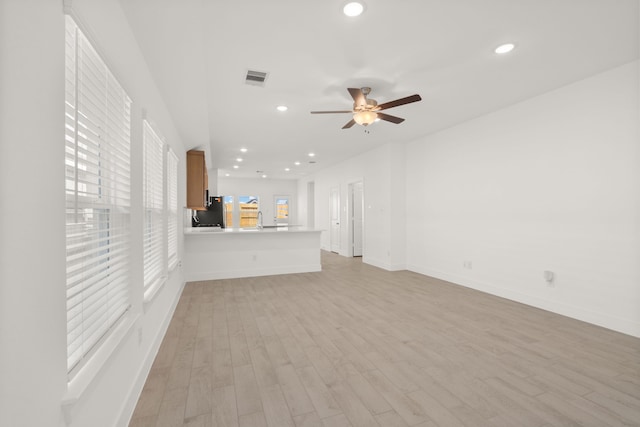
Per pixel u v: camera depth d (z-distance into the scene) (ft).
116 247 5.76
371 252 22.53
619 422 5.68
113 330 5.32
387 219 20.24
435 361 7.99
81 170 4.38
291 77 10.37
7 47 2.67
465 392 6.64
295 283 16.83
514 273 13.26
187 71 8.74
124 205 6.00
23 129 2.89
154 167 9.11
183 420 5.80
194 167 18.16
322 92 11.60
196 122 13.41
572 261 11.12
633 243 9.59
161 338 9.29
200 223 26.25
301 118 14.57
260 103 12.62
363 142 19.86
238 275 18.51
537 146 12.26
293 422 5.74
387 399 6.41
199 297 14.11
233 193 38.47
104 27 4.96
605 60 9.50
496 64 9.67
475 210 15.14
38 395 3.04
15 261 2.75
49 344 3.26
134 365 6.38
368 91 11.17
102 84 4.96
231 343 9.16
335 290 15.25
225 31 7.80
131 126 6.28
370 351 8.59
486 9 7.13
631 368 7.60
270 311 12.07
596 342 9.07
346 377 7.27
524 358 8.13
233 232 18.40
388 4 6.90
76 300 4.22
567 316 11.27
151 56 7.70
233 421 5.77
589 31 7.99
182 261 16.12
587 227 10.69
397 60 9.36
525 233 12.76
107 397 4.84
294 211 40.57
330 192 29.84
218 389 6.81
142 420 5.80
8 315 2.63
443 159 17.11
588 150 10.66
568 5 7.02
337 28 7.77
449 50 8.85
